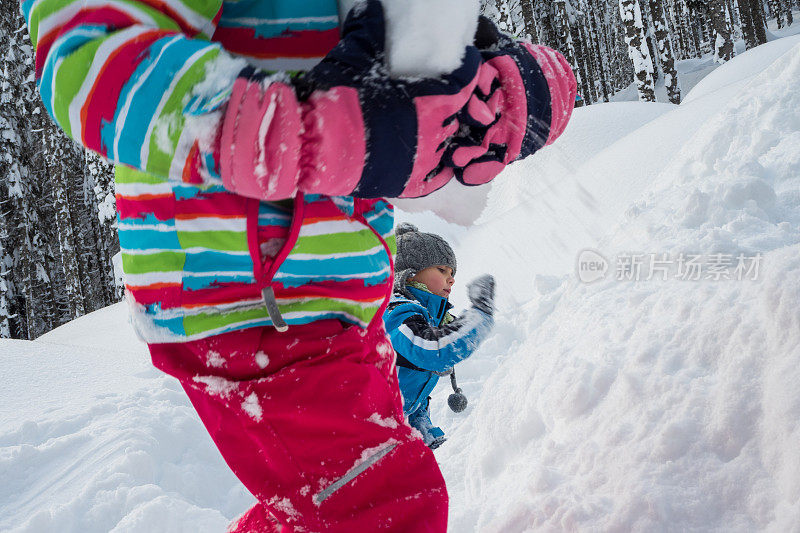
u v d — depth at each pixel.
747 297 1.48
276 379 1.04
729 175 2.20
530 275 4.99
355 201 1.12
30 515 2.50
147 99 0.75
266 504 1.07
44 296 23.52
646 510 1.25
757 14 30.19
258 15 1.03
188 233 1.01
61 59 0.79
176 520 2.36
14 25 21.53
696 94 12.90
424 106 0.82
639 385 1.52
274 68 1.02
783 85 2.67
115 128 0.77
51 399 3.60
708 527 1.20
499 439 2.11
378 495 1.06
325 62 0.82
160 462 2.96
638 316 1.79
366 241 1.12
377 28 0.83
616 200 5.37
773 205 1.98
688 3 35.66
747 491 1.19
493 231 6.26
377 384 1.11
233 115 0.75
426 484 1.08
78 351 4.39
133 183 1.04
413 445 1.10
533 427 1.96
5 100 21.98
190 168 0.77
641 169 5.65
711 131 2.79
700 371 1.45
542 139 0.98
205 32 0.91
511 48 0.99
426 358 2.44
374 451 1.06
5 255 22.55
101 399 3.52
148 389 3.69
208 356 1.05
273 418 1.04
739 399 1.28
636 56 17.91
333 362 1.06
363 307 1.13
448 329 2.46
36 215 23.28
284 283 1.05
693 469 1.28
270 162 0.76
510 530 1.47
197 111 0.75
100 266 25.72
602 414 1.60
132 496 2.54
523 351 2.45
